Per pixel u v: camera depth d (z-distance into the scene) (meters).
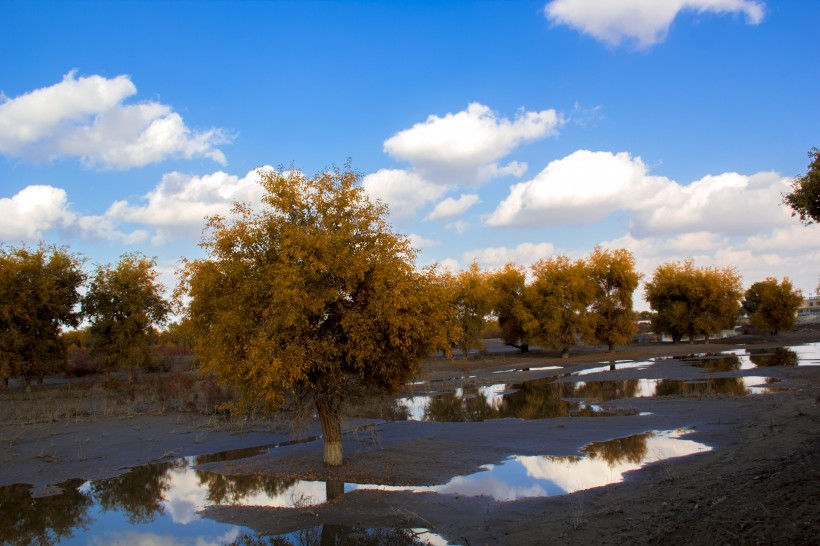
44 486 13.52
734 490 8.71
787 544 5.92
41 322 37.81
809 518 6.38
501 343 97.38
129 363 40.66
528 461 14.19
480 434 18.02
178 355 64.62
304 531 9.69
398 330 12.92
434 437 17.70
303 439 18.75
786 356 46.25
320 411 14.20
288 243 12.38
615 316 56.91
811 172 13.70
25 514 11.38
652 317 76.44
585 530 8.33
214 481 13.59
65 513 11.39
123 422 22.98
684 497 9.11
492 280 61.97
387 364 13.60
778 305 74.50
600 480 12.05
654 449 14.75
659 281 71.81
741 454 12.13
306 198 13.61
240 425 21.27
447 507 10.60
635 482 11.44
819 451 10.08
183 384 29.48
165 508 11.57
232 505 11.49
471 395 30.19
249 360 12.16
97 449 17.66
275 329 12.28
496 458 14.59
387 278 12.84
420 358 14.03
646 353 57.19
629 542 7.39
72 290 40.91
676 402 22.84
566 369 44.50
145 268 42.31
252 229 13.17
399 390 14.69
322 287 12.82
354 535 9.37
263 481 13.32
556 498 10.80
